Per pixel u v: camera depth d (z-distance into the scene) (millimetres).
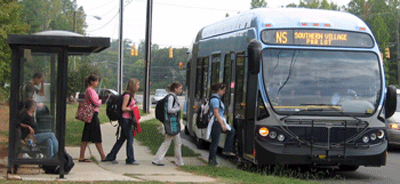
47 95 9922
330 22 11898
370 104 11547
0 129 19812
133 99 12586
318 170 13164
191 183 9766
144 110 38156
